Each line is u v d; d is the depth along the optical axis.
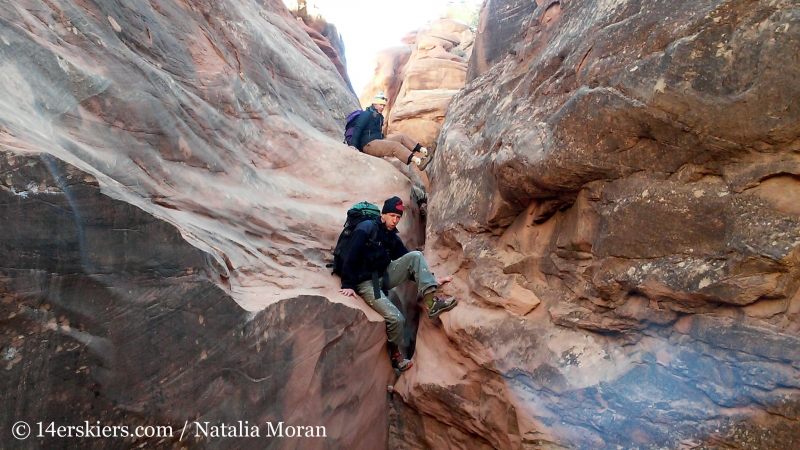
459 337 3.81
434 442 4.06
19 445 2.09
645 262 2.75
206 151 3.94
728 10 2.47
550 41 4.11
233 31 5.27
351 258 4.04
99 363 2.30
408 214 5.53
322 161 5.26
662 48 2.71
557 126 3.08
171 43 4.22
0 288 2.01
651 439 2.66
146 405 2.46
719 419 2.43
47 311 2.14
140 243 2.45
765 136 2.36
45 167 2.14
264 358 3.01
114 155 3.13
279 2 8.70
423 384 3.96
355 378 3.80
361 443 3.87
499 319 3.56
